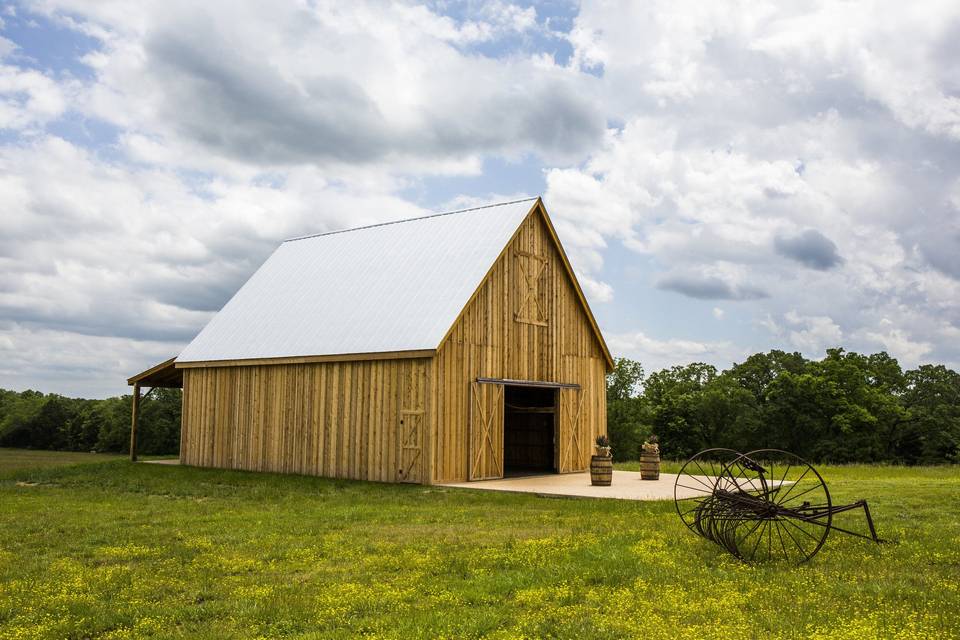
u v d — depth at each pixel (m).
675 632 7.51
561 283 26.97
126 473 26.17
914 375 67.44
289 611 8.49
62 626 8.11
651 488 20.36
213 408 27.67
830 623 7.70
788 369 69.94
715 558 10.78
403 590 9.29
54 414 66.44
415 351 21.56
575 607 8.45
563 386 26.33
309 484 21.73
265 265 32.25
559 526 13.86
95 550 12.09
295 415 24.83
